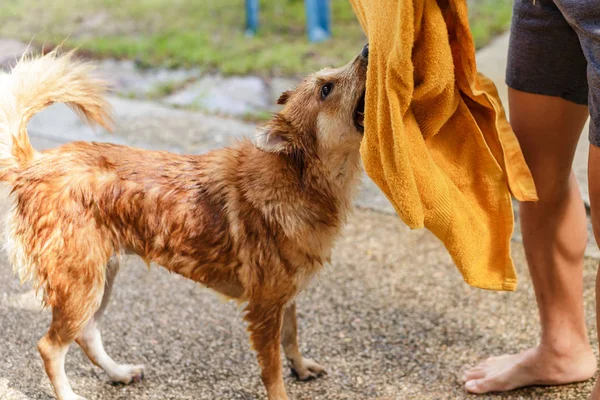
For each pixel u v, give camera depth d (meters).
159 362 3.08
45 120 5.26
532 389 2.86
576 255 2.74
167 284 3.64
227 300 2.91
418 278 3.67
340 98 2.61
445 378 2.95
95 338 2.91
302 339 3.22
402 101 2.09
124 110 5.43
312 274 2.73
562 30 2.39
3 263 3.76
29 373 2.99
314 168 2.65
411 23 1.98
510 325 3.26
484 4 7.27
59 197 2.66
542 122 2.57
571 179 2.72
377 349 3.14
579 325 2.80
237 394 2.89
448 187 2.31
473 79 2.25
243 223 2.66
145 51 6.57
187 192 2.72
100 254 2.70
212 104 5.57
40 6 7.88
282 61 6.23
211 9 7.72
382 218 4.25
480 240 2.41
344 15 7.34
